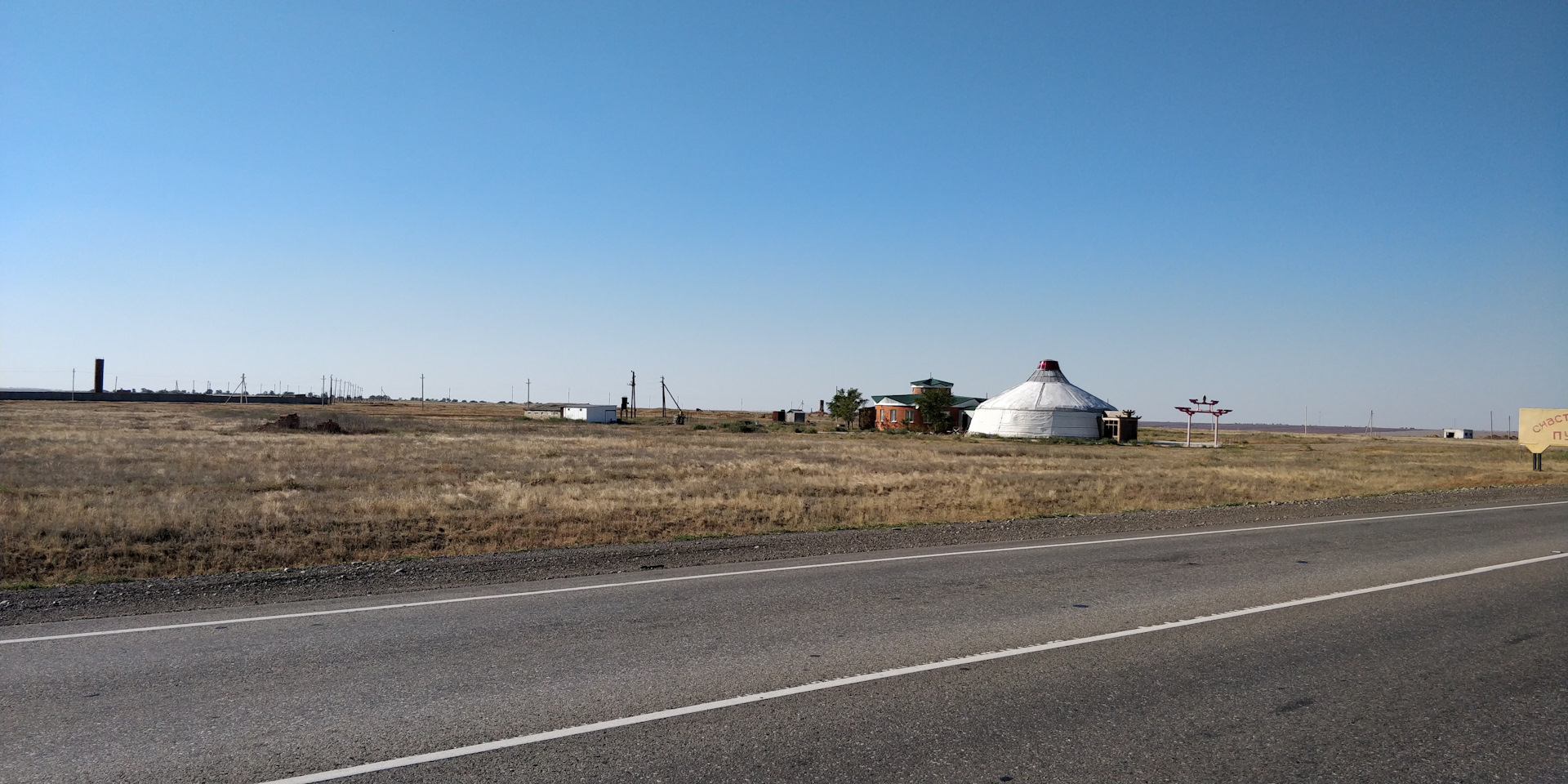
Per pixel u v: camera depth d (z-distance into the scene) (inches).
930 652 317.7
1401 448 3250.5
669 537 687.1
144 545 603.5
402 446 1982.0
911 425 4040.4
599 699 262.4
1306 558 547.2
